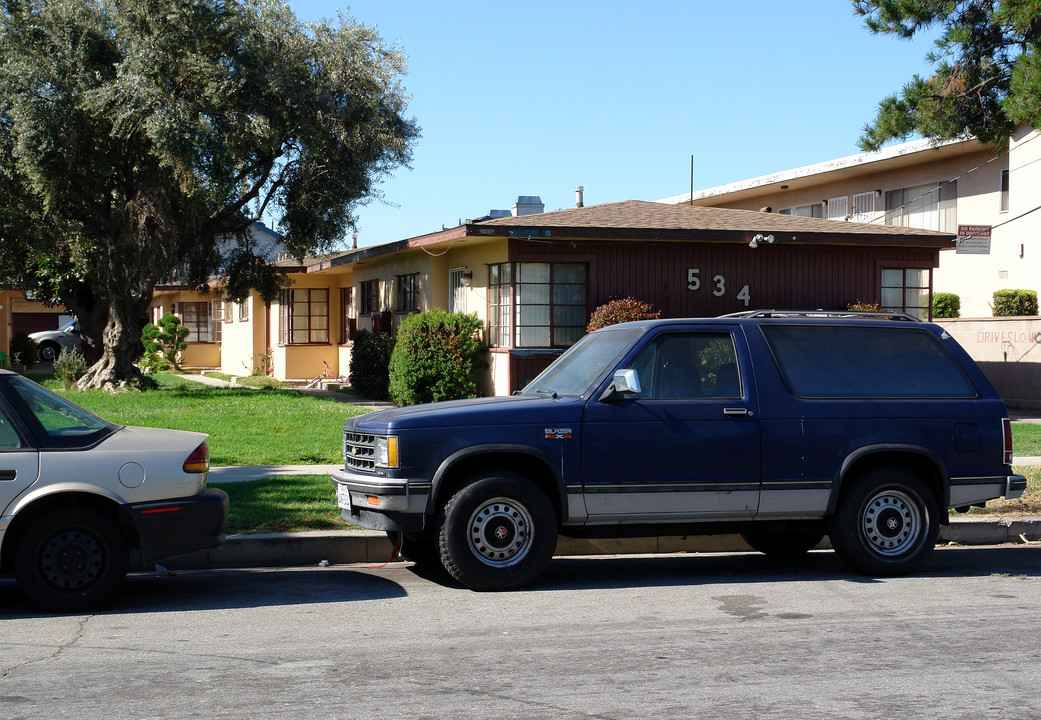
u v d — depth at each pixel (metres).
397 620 6.77
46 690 5.20
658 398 7.93
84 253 24.44
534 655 5.88
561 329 19.31
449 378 19.19
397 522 7.54
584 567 8.83
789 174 32.44
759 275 20.23
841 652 5.94
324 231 22.52
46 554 6.87
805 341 8.30
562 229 18.44
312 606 7.19
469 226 18.14
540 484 7.88
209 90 20.06
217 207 23.48
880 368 8.34
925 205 29.30
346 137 22.12
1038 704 5.00
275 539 8.81
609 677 5.43
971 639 6.24
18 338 37.34
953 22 15.64
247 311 32.44
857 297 20.84
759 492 7.92
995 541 9.96
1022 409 21.38
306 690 5.21
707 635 6.34
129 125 19.92
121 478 6.98
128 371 23.39
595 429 7.72
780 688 5.24
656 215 20.47
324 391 25.25
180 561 8.60
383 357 22.77
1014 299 24.64
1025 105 13.91
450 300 22.17
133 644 6.14
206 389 24.03
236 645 6.12
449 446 7.54
